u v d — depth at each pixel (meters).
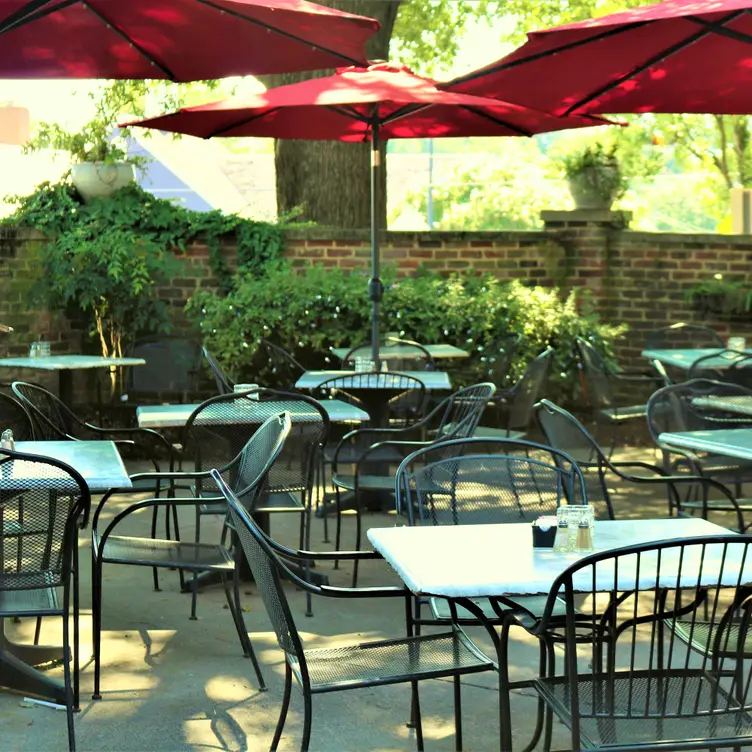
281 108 7.10
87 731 3.63
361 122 7.42
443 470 3.99
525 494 4.01
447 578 2.71
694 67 5.15
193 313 9.40
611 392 8.15
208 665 4.27
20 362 8.02
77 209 9.48
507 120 7.25
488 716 3.76
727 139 19.88
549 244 10.05
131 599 5.16
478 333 9.19
